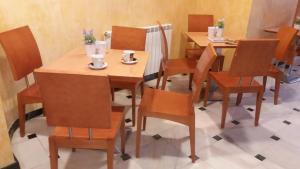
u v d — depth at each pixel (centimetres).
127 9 319
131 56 209
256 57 227
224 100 249
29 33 231
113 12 307
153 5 344
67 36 273
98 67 189
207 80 287
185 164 206
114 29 270
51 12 253
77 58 213
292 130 261
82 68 190
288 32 303
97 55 192
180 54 409
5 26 222
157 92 223
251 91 250
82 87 133
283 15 430
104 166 199
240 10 347
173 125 260
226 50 372
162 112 193
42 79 131
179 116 191
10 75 236
